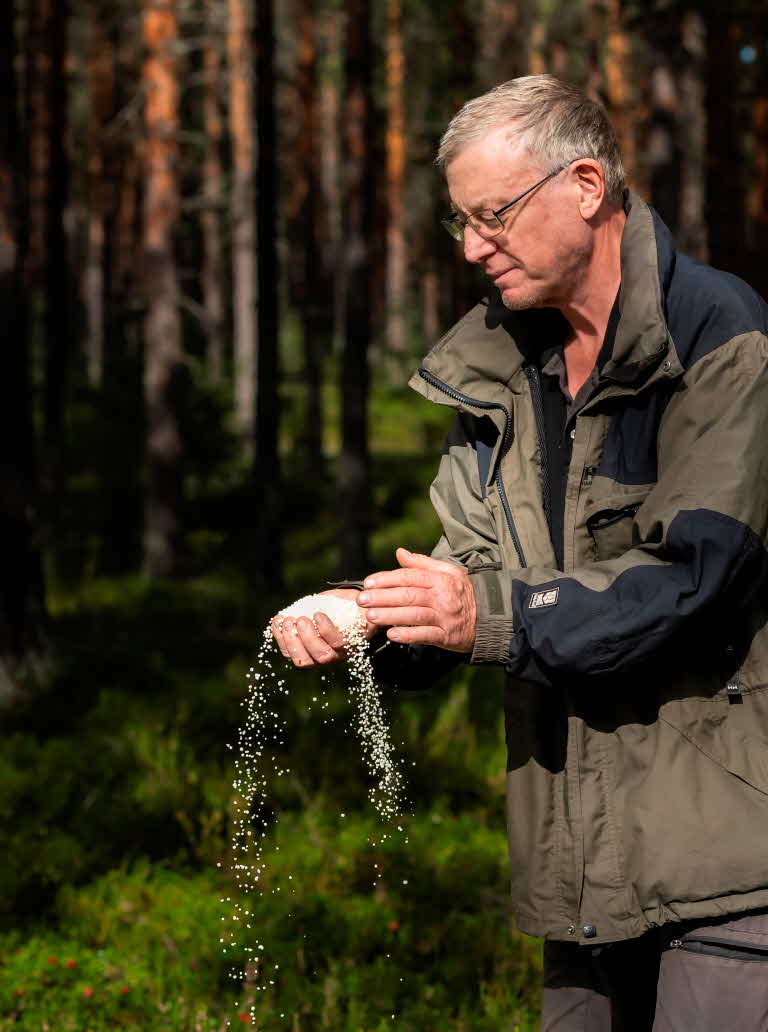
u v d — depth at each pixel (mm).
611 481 1796
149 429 15195
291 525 18578
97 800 5418
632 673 1667
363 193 13430
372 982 3604
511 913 4191
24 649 7766
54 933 4133
